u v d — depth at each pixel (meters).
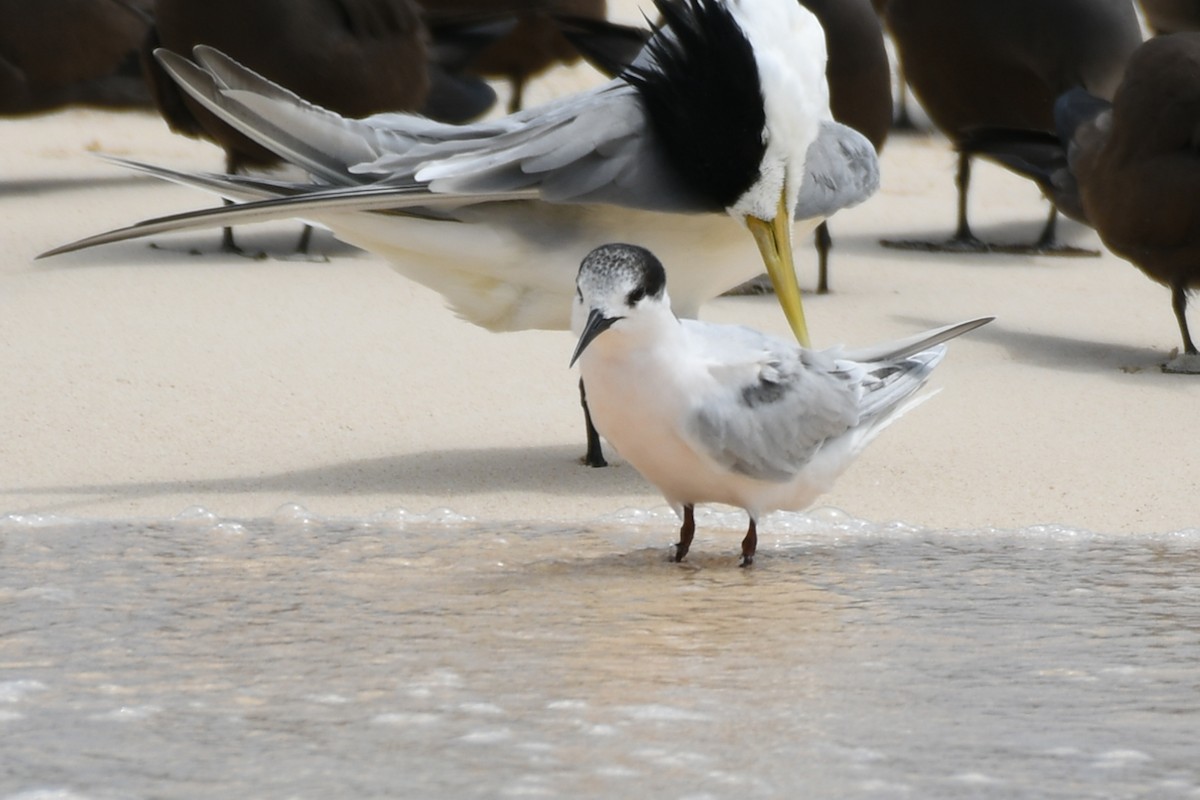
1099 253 19.89
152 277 17.33
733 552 9.84
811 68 11.33
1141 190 14.64
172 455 11.93
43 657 7.52
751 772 6.11
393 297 16.78
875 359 10.28
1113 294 17.81
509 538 10.09
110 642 7.77
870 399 9.99
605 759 6.23
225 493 11.06
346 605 8.50
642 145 11.27
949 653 7.64
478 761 6.21
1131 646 7.76
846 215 21.80
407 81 18.69
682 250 11.76
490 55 24.05
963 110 19.64
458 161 11.10
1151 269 14.95
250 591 8.76
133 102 22.62
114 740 6.45
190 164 23.17
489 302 11.84
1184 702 6.92
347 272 17.94
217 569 9.23
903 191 23.27
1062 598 8.68
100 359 14.23
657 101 11.29
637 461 9.43
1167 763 6.21
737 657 7.57
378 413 13.11
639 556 9.72
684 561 9.59
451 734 6.51
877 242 20.23
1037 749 6.36
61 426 12.47
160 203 20.89
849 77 17.72
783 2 11.35
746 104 11.04
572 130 11.20
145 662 7.46
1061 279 18.47
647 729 6.56
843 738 6.46
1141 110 14.70
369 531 10.21
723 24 11.09
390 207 11.09
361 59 18.14
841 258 19.30
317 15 17.95
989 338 15.66
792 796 5.89
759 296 17.19
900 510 10.81
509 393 13.76
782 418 9.33
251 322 15.63
